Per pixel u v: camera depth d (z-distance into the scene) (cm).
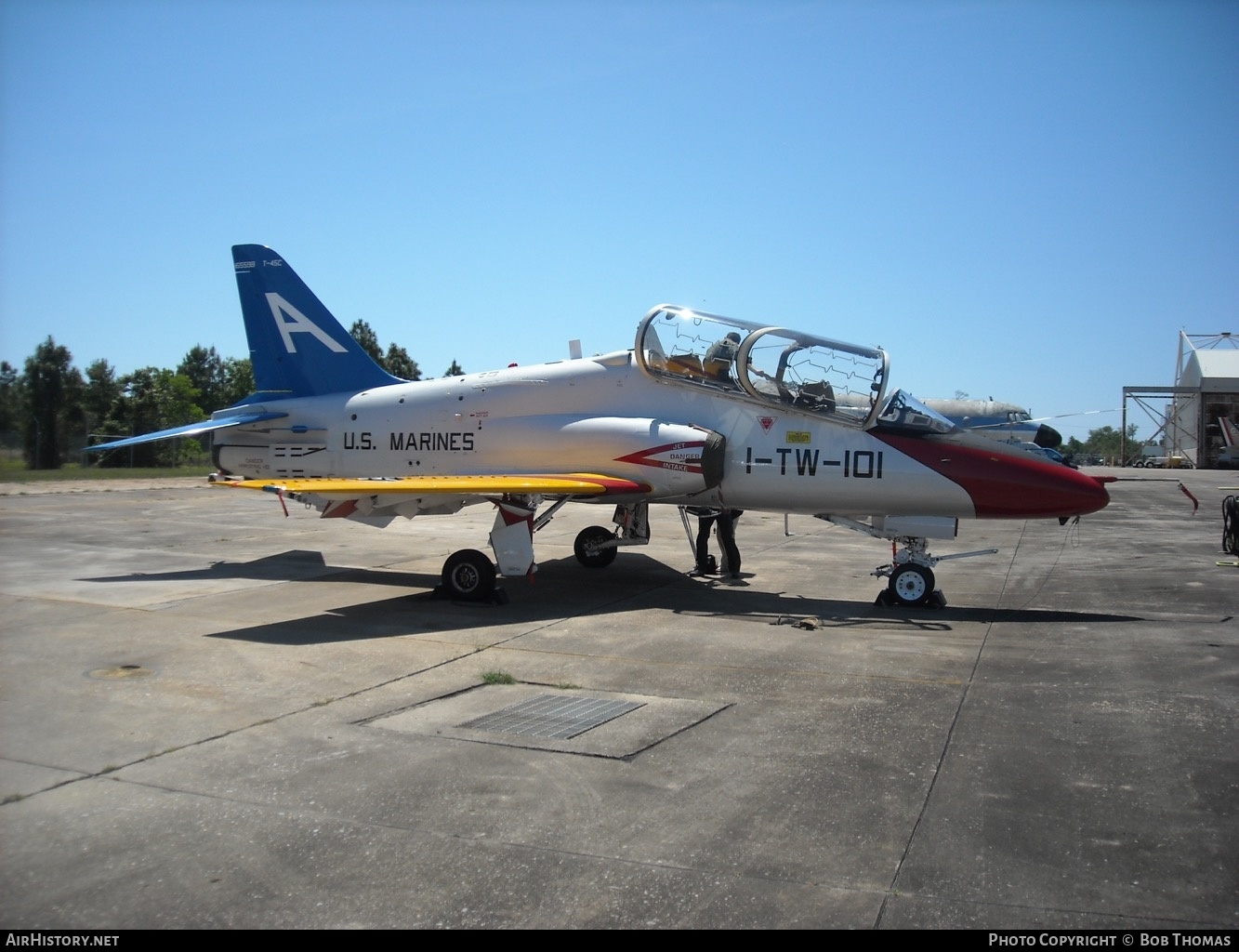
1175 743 575
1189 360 7406
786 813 468
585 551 1385
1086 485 1055
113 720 621
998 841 436
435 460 1294
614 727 608
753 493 1141
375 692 695
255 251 1446
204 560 1423
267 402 1441
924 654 823
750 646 854
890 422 1105
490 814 466
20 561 1390
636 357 1202
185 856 420
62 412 4622
